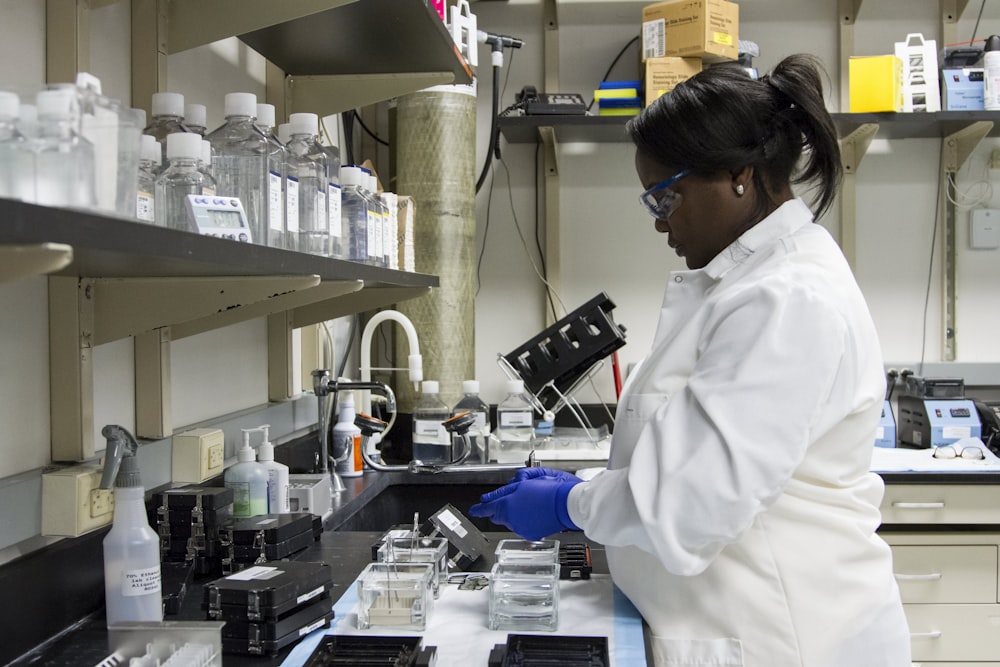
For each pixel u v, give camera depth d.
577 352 2.73
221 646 1.02
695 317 1.23
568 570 1.41
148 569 1.10
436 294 2.82
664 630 1.17
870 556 1.18
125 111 0.84
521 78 3.28
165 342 1.52
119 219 0.72
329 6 1.46
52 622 1.15
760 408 1.03
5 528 1.09
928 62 2.86
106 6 1.33
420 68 2.06
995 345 3.20
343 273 1.30
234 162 1.28
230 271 1.12
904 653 1.19
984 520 2.48
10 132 0.73
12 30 1.17
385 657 1.05
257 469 1.58
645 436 1.12
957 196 3.17
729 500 1.01
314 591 1.16
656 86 2.81
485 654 1.09
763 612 1.13
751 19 3.22
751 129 1.15
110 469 1.08
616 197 3.28
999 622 2.49
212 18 1.50
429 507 2.34
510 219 3.31
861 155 3.09
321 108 2.13
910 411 2.96
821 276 1.12
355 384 2.14
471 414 2.46
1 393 1.17
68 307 1.26
